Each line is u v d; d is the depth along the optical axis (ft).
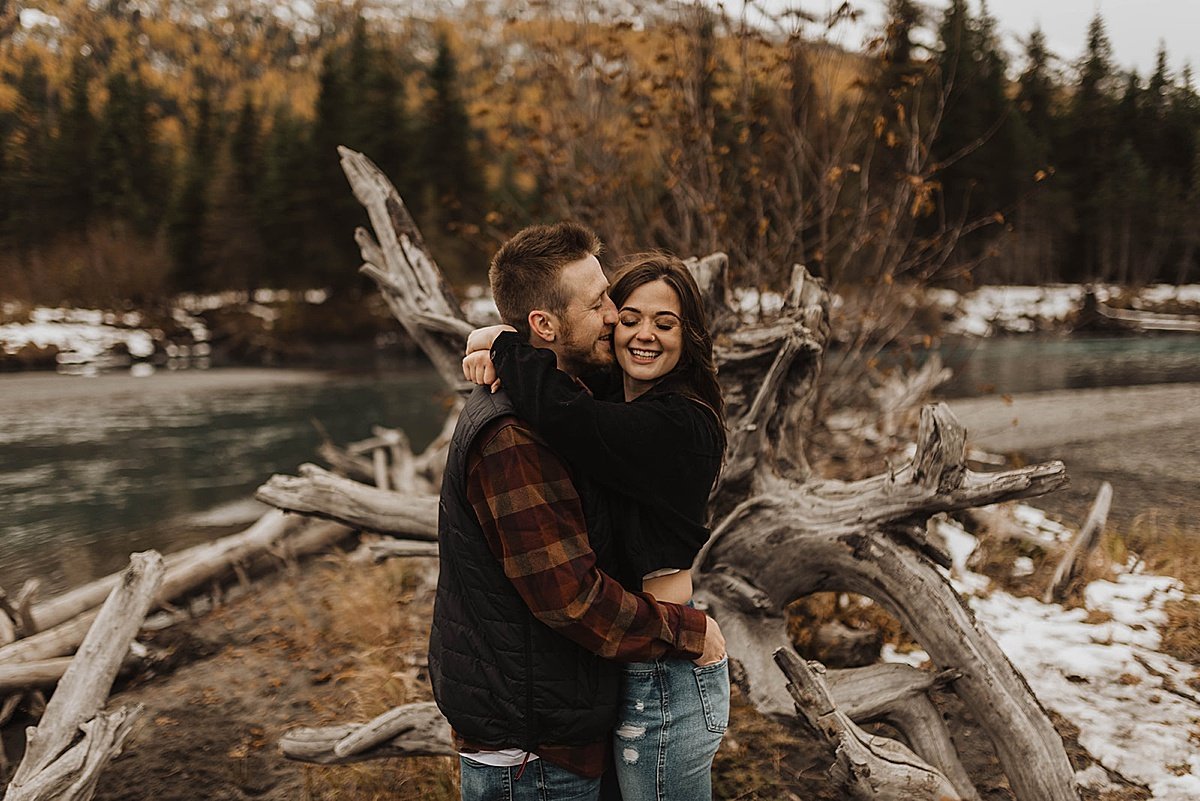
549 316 5.55
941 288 23.97
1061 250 45.27
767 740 10.49
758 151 19.10
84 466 36.35
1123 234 37.81
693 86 18.03
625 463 5.08
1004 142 30.81
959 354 59.62
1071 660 12.45
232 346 98.73
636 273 5.84
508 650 5.19
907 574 9.34
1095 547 15.67
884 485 9.69
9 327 92.94
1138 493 22.38
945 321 24.36
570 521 5.01
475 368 5.56
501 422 5.03
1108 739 10.32
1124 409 37.35
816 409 19.19
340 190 114.21
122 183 142.20
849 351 19.67
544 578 4.88
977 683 8.80
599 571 5.07
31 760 9.07
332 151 115.44
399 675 12.32
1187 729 10.44
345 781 10.10
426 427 47.06
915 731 9.11
